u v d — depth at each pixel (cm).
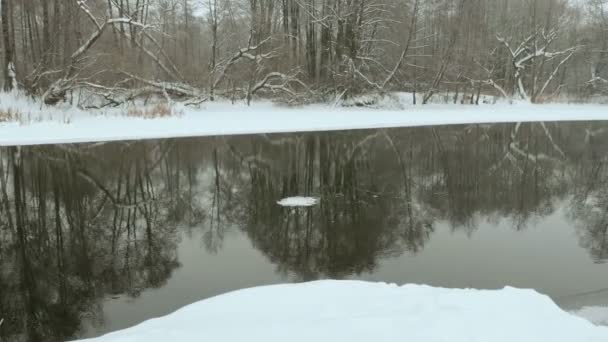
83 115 2356
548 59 4488
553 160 1677
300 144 1911
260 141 1956
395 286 538
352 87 3322
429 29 3881
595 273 702
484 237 874
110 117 2342
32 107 2384
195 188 1243
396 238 865
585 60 4553
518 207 1077
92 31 2872
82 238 873
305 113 2844
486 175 1419
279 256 778
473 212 1034
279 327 409
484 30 3972
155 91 2848
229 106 2986
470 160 1653
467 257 770
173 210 1051
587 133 2375
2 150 1641
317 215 1010
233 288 654
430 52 3894
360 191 1216
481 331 386
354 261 753
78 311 594
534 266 731
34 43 3050
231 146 1836
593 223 964
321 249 809
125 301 620
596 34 4547
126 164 1510
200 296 630
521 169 1516
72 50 2717
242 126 2302
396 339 372
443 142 2028
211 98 3102
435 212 1036
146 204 1097
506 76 4359
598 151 1867
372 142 1986
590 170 1509
